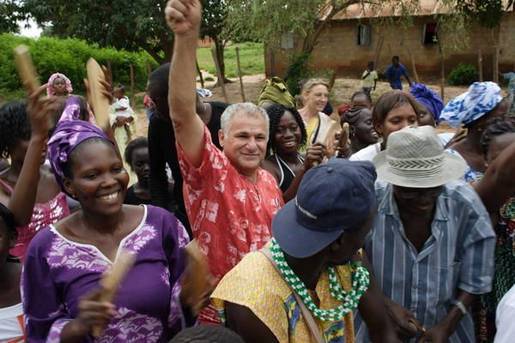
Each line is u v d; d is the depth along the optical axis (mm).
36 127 2641
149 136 3566
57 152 2135
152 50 22766
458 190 2443
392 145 2338
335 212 1731
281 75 26016
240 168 2816
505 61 23234
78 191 2121
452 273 2467
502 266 2721
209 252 2654
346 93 22359
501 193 2494
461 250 2477
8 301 2479
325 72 21328
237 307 1812
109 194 2125
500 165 2438
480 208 2422
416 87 4824
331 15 20250
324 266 1909
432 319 2484
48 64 23375
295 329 1874
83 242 2127
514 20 22703
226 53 38375
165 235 2277
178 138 2504
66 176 2164
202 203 2637
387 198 2469
